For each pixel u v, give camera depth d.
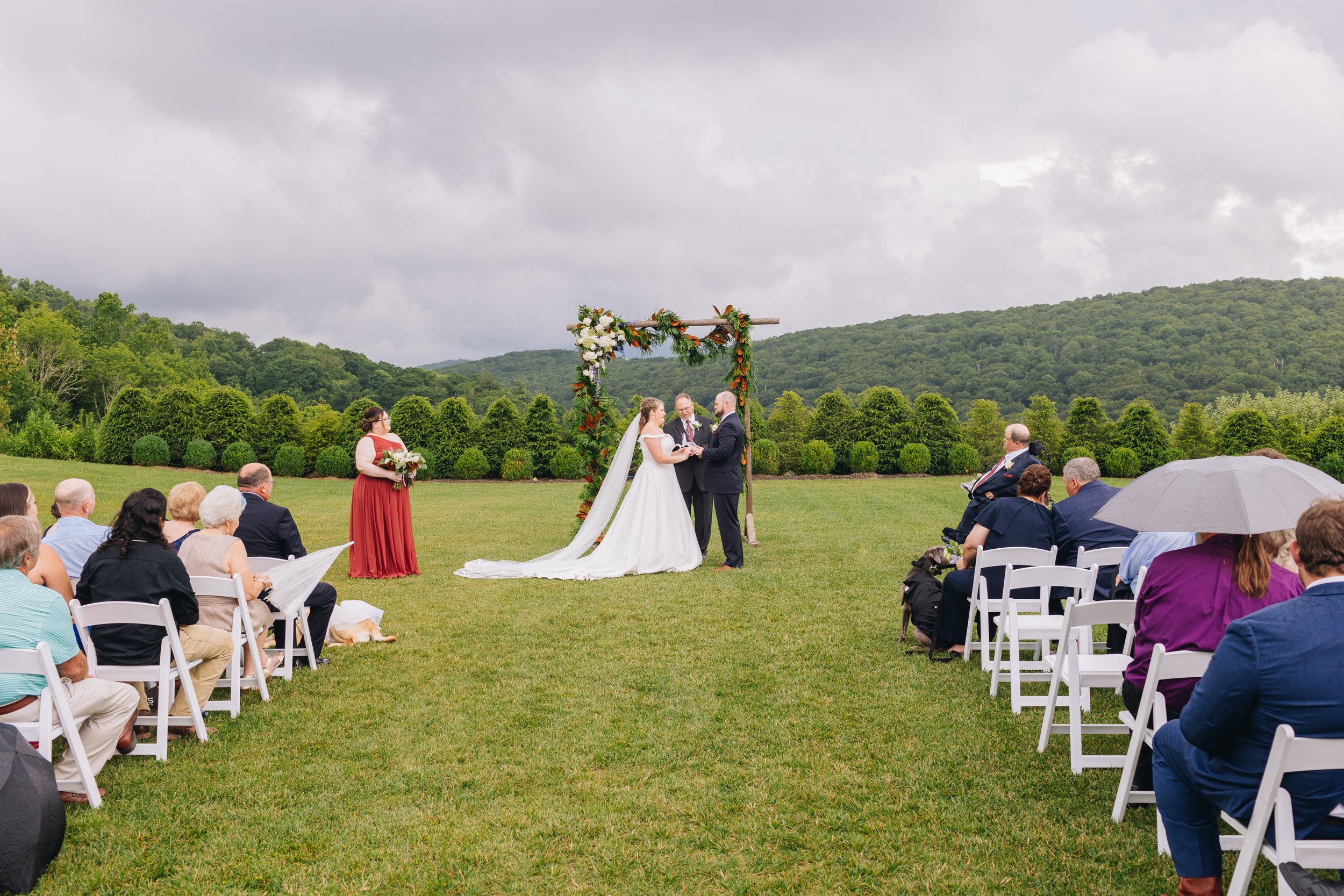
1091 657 4.00
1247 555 2.91
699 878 2.87
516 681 5.12
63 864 2.95
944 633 5.64
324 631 5.66
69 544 4.86
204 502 4.70
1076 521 5.47
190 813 3.36
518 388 49.91
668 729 4.29
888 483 20.03
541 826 3.25
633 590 7.83
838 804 3.42
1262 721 2.24
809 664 5.43
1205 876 2.54
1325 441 19.50
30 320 62.44
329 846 3.10
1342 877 2.73
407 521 8.74
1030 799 3.44
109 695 3.57
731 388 10.83
